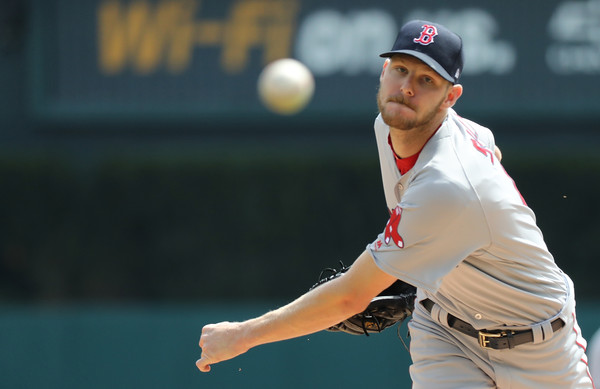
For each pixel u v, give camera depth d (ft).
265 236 145.79
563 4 152.46
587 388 38.65
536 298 36.27
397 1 152.66
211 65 155.33
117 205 147.74
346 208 145.48
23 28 159.22
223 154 148.05
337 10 153.79
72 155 156.87
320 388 106.22
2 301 146.92
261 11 154.81
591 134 155.02
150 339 109.60
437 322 39.29
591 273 144.15
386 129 38.47
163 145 157.89
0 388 109.50
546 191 144.97
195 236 146.51
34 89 156.46
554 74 152.25
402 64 33.73
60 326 110.32
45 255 148.25
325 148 150.92
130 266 147.84
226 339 37.14
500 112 151.64
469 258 35.70
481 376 38.24
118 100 156.15
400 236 34.22
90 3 156.56
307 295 36.40
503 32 152.56
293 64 113.29
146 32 156.04
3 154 150.51
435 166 33.96
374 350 106.32
